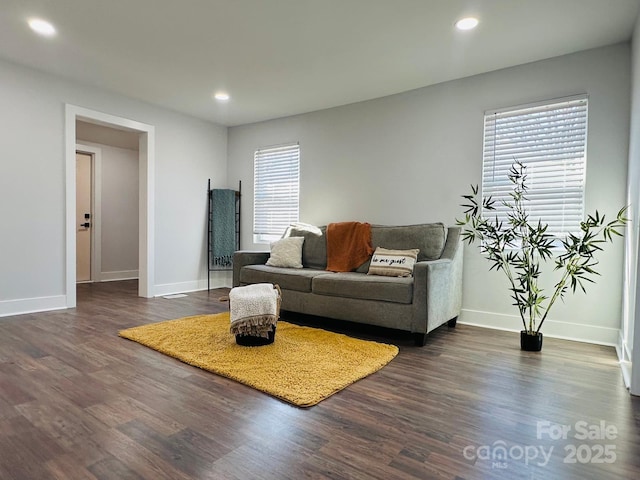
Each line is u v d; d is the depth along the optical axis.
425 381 2.13
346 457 1.40
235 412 1.74
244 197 5.34
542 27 2.65
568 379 2.18
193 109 4.65
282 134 4.90
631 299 2.27
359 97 4.07
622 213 2.71
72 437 1.50
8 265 3.47
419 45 2.94
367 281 2.99
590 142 2.96
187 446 1.45
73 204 3.87
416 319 2.78
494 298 3.37
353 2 2.39
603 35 2.74
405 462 1.37
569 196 3.05
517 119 3.29
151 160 4.55
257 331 2.66
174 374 2.18
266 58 3.21
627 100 2.81
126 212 6.29
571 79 3.03
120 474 1.28
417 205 3.81
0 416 1.66
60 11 2.55
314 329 3.16
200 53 3.14
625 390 2.03
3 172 3.41
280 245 4.09
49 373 2.15
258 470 1.31
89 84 3.88
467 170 3.53
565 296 3.05
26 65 3.46
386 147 4.01
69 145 3.80
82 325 3.20
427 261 3.10
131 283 5.75
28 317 3.43
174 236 4.86
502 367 2.37
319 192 4.54
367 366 2.30
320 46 2.98
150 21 2.66
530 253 3.00
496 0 2.34
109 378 2.10
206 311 3.82
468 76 3.50
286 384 2.01
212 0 2.40
